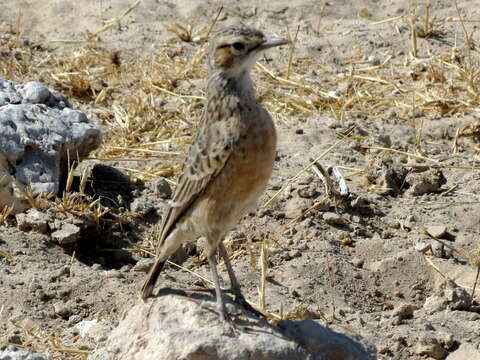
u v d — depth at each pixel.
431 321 11.34
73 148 13.80
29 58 19.23
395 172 14.53
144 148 15.80
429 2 21.77
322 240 12.95
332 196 13.78
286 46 20.05
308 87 18.12
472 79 17.72
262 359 8.73
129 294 11.42
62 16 21.33
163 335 8.81
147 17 21.42
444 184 14.66
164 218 9.74
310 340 9.02
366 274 12.34
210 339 8.72
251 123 9.00
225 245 12.88
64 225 12.64
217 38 9.07
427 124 16.75
